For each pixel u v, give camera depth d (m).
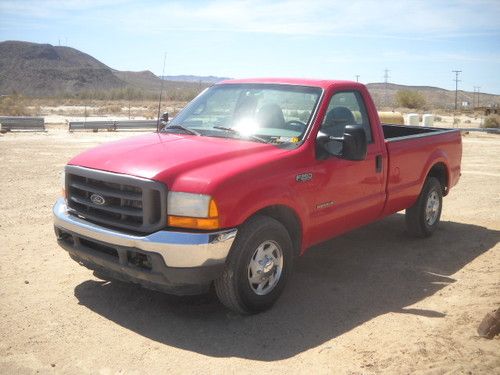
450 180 7.70
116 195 4.43
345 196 5.51
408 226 7.29
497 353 4.02
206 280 4.27
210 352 4.11
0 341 4.23
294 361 3.99
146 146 4.92
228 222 4.26
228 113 5.70
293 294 5.29
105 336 4.34
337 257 6.53
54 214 4.95
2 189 10.25
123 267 4.38
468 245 7.12
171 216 4.23
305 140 5.10
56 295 5.14
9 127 24.86
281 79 5.89
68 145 18.66
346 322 4.67
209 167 4.43
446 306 5.02
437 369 3.80
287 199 4.74
